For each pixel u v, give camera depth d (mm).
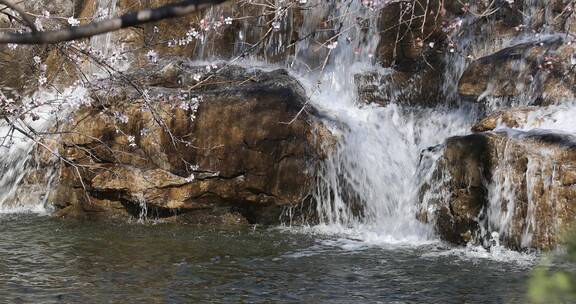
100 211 11461
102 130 11414
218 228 10961
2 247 9383
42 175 12383
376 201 11539
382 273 8398
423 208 10484
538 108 10906
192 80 12711
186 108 11039
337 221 11367
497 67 12086
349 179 11516
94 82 11797
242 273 8328
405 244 9992
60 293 7438
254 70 12992
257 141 11242
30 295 7340
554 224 9070
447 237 10109
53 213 11852
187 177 11180
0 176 12773
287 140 11297
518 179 9438
